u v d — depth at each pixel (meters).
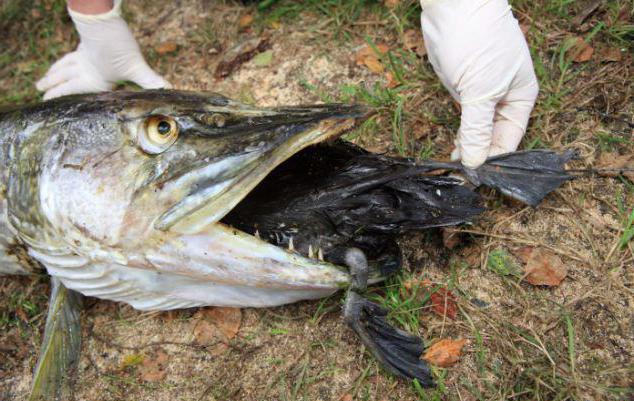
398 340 0.54
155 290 0.58
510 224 0.62
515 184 0.61
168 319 0.63
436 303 0.59
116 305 0.65
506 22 0.62
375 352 0.53
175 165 0.51
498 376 0.55
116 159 0.52
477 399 0.54
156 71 0.84
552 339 0.56
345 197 0.56
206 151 0.51
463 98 0.63
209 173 0.50
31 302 0.68
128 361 0.61
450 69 0.63
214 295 0.58
